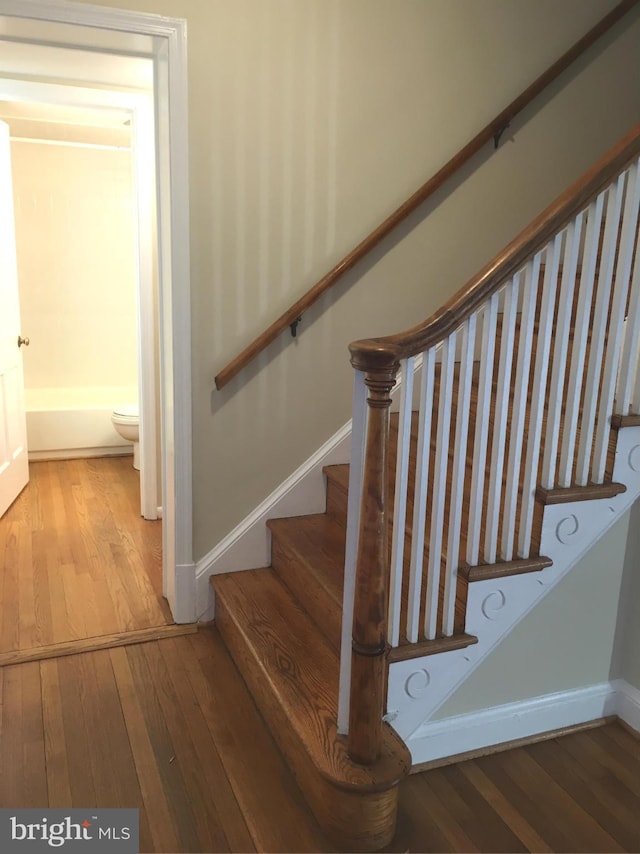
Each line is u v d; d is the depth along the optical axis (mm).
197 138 2283
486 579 1825
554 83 2709
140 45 2246
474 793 1871
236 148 2338
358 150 2498
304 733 1749
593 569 2045
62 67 2506
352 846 1658
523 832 1738
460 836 1720
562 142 2775
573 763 2002
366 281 2615
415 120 2549
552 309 1717
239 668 2328
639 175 1699
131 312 5074
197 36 2221
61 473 4395
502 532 1860
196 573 2592
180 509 2512
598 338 1798
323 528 2586
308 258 2512
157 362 3473
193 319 2398
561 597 2025
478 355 2850
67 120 4051
